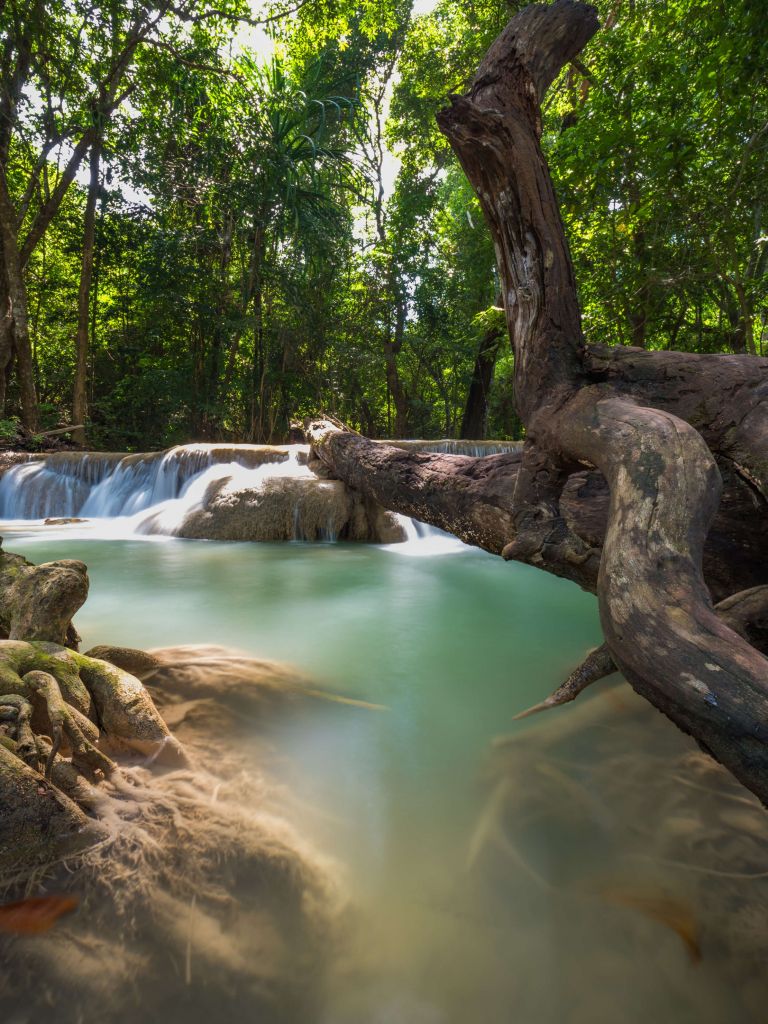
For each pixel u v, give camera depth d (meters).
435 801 1.42
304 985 0.90
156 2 11.65
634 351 2.32
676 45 6.39
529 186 2.33
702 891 1.11
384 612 3.38
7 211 11.71
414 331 18.72
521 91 2.36
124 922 1.00
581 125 6.58
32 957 0.92
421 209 17.33
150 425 16.05
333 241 15.12
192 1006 0.86
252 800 1.38
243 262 15.05
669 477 1.26
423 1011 0.87
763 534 2.11
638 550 1.15
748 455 2.00
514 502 2.25
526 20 2.37
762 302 7.60
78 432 12.52
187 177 13.95
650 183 6.40
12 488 8.62
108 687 1.61
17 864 1.10
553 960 0.96
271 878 1.12
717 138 5.88
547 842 1.27
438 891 1.11
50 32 11.58
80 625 2.96
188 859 1.16
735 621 1.62
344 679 2.25
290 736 1.73
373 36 15.59
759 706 0.88
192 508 6.93
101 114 12.19
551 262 2.37
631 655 1.05
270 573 4.55
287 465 7.86
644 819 1.34
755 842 1.26
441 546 6.25
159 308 14.80
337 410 19.36
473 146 2.36
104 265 15.26
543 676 2.32
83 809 1.27
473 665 2.46
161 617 3.17
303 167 14.35
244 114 13.49
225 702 1.92
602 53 6.62
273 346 15.80
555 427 2.03
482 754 1.66
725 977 0.93
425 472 4.10
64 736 1.47
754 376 2.10
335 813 1.36
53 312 16.53
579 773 1.55
